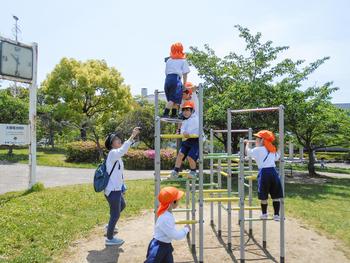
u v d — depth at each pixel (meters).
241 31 17.34
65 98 34.81
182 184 14.79
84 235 7.41
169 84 6.10
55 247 6.52
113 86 35.81
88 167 21.53
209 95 18.62
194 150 6.00
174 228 4.56
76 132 36.38
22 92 35.47
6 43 10.66
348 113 21.70
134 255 6.43
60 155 27.95
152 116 28.34
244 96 15.92
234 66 18.25
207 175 18.89
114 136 6.93
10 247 6.26
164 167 22.41
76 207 9.37
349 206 11.85
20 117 24.48
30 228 7.27
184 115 6.02
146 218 9.15
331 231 8.30
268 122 15.98
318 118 17.48
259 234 7.96
